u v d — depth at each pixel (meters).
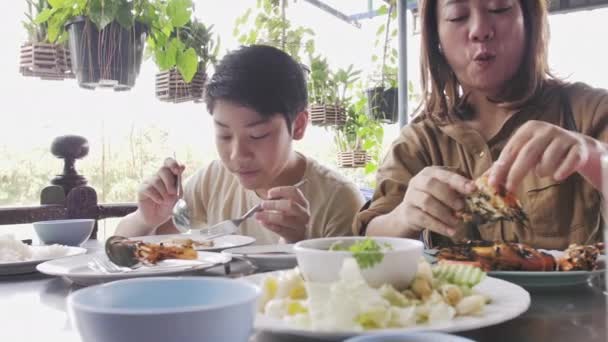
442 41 1.46
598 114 1.40
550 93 1.49
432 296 0.61
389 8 3.85
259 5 3.56
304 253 0.67
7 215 1.64
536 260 0.83
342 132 4.45
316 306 0.55
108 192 2.38
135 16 2.20
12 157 2.51
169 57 2.48
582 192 1.35
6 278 0.98
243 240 1.35
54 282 0.93
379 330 0.52
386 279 0.64
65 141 1.80
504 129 1.45
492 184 0.96
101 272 0.90
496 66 1.38
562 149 0.92
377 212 1.38
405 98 3.01
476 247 0.88
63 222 1.38
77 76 2.13
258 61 1.35
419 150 1.53
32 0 2.30
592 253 0.83
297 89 1.44
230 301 0.44
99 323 0.39
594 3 2.81
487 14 1.35
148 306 0.49
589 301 0.72
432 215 1.05
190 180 1.84
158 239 1.29
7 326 0.63
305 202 1.33
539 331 0.58
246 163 1.34
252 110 1.30
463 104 1.54
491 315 0.58
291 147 1.50
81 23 2.08
